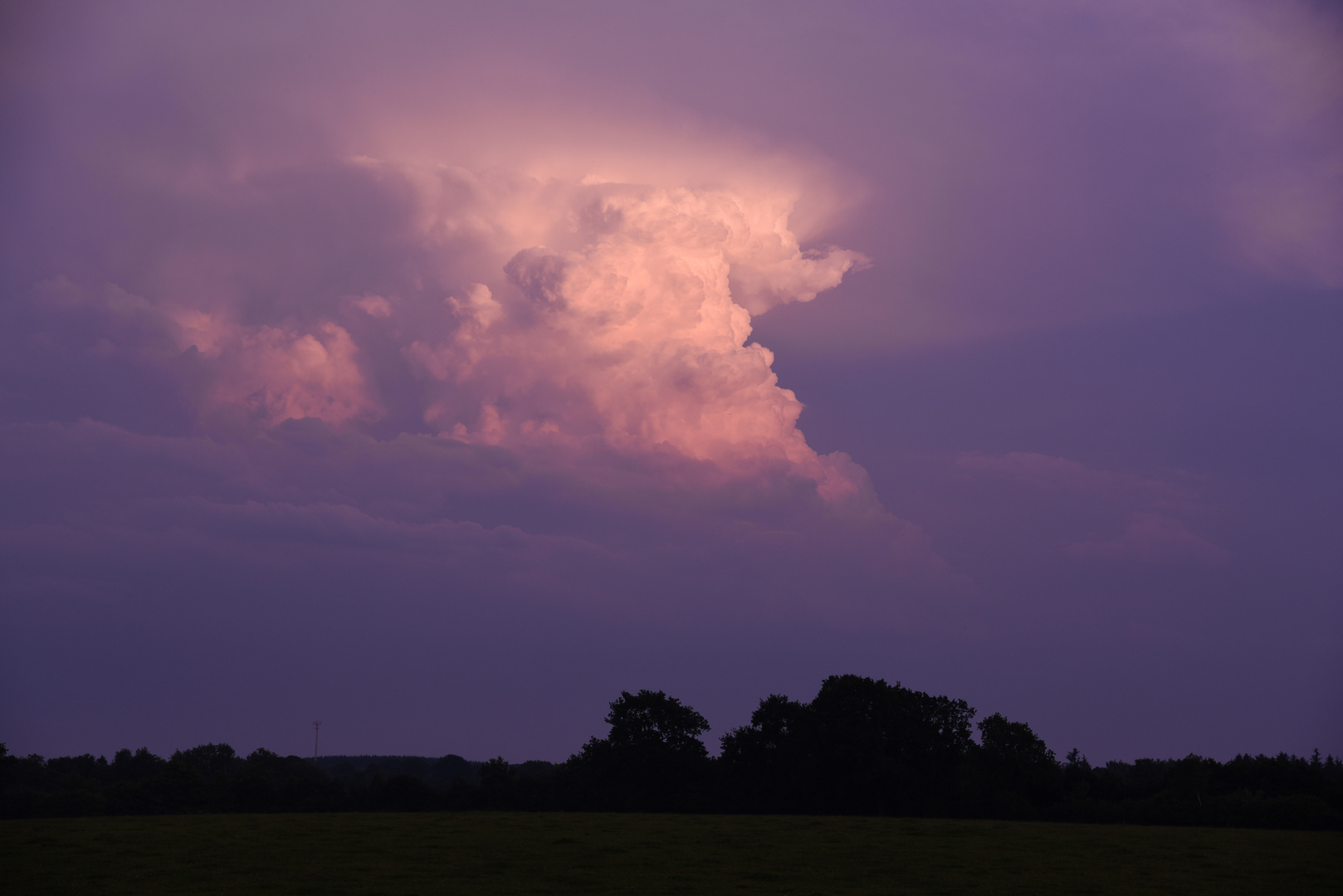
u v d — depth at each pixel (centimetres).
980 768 8756
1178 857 4425
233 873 3778
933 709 9275
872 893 3516
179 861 4041
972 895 3488
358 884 3559
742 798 9231
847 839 4938
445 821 5578
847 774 8838
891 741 9138
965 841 4906
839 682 9419
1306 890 3628
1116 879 3834
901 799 8656
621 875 3800
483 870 3878
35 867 3900
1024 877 3875
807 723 9156
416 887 3506
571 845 4556
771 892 3503
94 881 3606
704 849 4525
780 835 5091
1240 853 4578
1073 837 5122
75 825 5288
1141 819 7862
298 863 4003
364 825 5275
